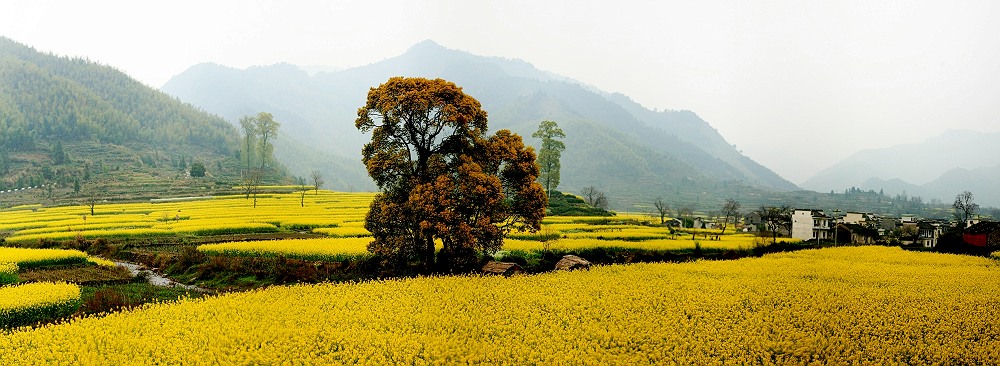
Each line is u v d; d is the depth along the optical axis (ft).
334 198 396.37
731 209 354.54
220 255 147.13
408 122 121.49
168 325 81.20
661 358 72.02
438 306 92.89
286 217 262.67
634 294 102.78
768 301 99.96
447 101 119.75
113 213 297.74
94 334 77.05
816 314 92.02
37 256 143.43
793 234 289.33
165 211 301.84
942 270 139.33
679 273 125.59
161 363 68.59
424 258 131.85
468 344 75.51
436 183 116.98
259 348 73.26
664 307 95.40
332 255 144.97
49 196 423.64
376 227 128.26
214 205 342.23
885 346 76.64
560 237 201.16
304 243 164.14
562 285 110.42
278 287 106.63
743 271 131.64
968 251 200.54
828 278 125.18
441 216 116.57
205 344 73.51
